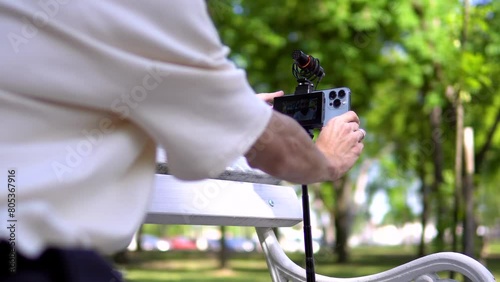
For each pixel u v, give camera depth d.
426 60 12.85
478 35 11.02
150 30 1.04
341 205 24.77
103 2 1.02
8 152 0.98
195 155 1.08
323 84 15.33
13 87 0.99
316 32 15.35
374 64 15.75
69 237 0.90
